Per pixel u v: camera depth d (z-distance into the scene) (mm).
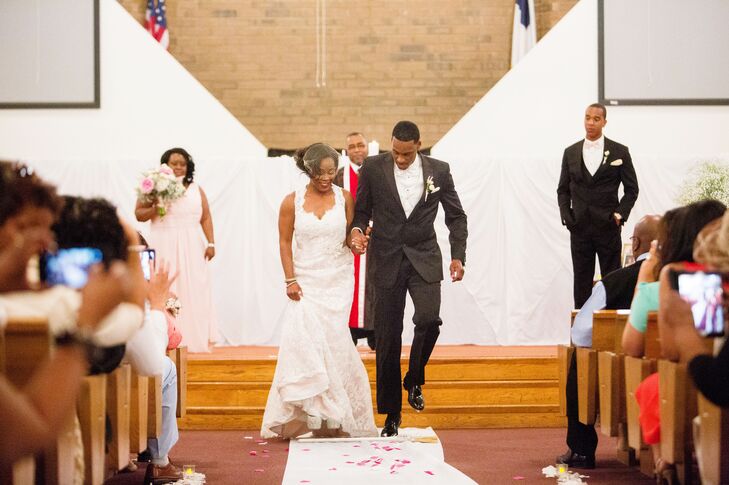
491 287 9109
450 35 12367
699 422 3361
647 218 5289
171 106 9758
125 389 3863
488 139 9844
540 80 9859
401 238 6062
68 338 2135
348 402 6211
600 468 5277
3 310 2787
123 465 3836
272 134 12344
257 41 12305
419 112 12375
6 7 9727
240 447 6125
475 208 9125
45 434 2023
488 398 7129
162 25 12055
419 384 6113
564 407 5348
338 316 6285
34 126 9750
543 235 9156
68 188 9094
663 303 3527
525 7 12070
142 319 3420
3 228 2576
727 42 9898
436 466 5281
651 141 9898
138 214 7988
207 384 7062
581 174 7922
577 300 8078
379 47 12336
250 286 9062
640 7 9883
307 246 6332
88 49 9750
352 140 8086
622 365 4562
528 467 5367
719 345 3201
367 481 4906
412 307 8992
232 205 9102
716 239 3371
